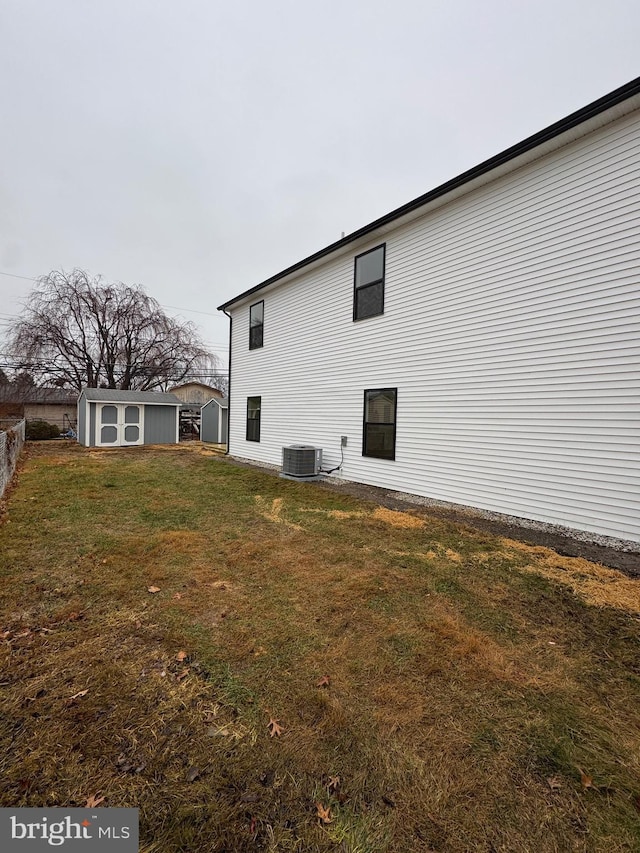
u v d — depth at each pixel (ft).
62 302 74.38
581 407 16.15
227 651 7.75
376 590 10.52
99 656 7.52
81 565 11.89
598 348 15.64
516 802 4.74
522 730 5.87
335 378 28.94
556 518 16.88
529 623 9.00
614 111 14.56
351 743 5.59
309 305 31.55
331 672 7.16
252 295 38.04
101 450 49.93
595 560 13.01
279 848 4.21
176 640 8.09
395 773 5.12
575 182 16.19
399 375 24.03
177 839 4.30
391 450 24.56
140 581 10.86
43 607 9.36
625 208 14.87
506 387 18.66
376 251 25.64
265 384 37.22
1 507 18.57
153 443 60.23
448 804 4.71
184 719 6.00
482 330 19.63
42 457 40.91
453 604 9.84
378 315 25.43
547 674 7.21
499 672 7.22
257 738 5.66
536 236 17.48
